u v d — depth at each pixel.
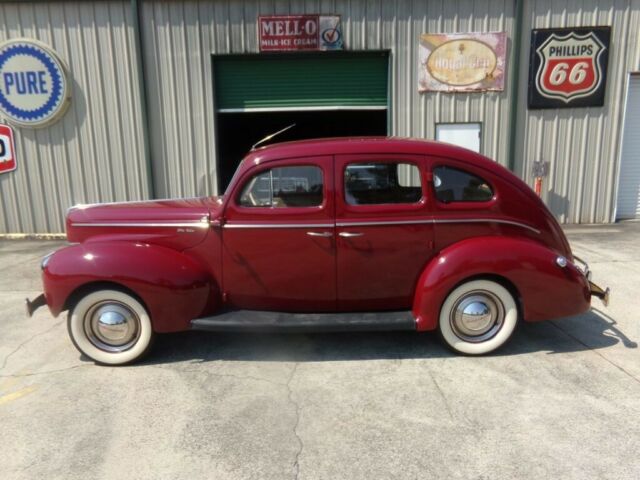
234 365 3.76
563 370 3.57
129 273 3.59
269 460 2.63
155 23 8.34
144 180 8.87
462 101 8.61
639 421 2.91
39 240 8.80
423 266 3.76
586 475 2.46
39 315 4.95
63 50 8.43
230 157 9.55
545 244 3.84
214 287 3.83
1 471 2.57
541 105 8.58
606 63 8.45
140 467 2.59
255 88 8.70
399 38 8.40
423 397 3.23
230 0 8.27
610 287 5.43
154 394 3.34
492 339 3.79
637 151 9.06
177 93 8.58
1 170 8.80
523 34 8.38
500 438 2.78
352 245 3.71
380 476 2.48
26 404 3.23
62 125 8.68
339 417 3.02
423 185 3.70
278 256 3.75
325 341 4.18
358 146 3.71
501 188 3.75
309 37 8.37
